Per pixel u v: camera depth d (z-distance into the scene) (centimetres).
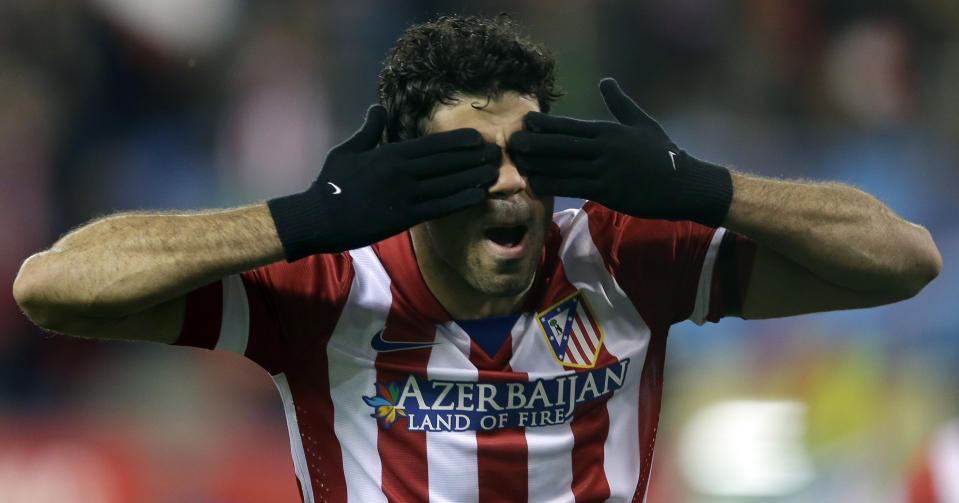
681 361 2203
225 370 2227
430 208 832
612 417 959
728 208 872
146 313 877
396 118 909
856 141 2694
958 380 2131
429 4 2992
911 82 2953
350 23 2945
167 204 2728
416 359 924
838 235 888
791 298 965
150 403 2205
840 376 2136
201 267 828
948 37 3000
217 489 2052
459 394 926
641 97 3003
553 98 938
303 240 834
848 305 963
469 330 925
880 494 2036
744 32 3041
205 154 2794
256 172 2792
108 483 2011
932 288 2214
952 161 2647
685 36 3014
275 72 2866
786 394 2141
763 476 2025
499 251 858
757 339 2194
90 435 2109
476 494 932
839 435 2092
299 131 2838
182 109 2822
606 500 962
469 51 864
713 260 966
